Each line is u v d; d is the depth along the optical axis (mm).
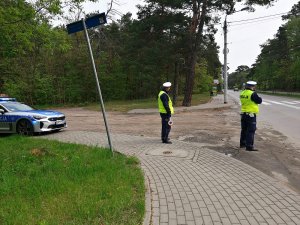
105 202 4590
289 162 7621
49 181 5402
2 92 34844
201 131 12727
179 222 4223
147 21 29234
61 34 11758
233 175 6316
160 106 9727
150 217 4316
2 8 8805
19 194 4879
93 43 43844
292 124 14359
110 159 7109
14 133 12055
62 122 12758
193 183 5824
